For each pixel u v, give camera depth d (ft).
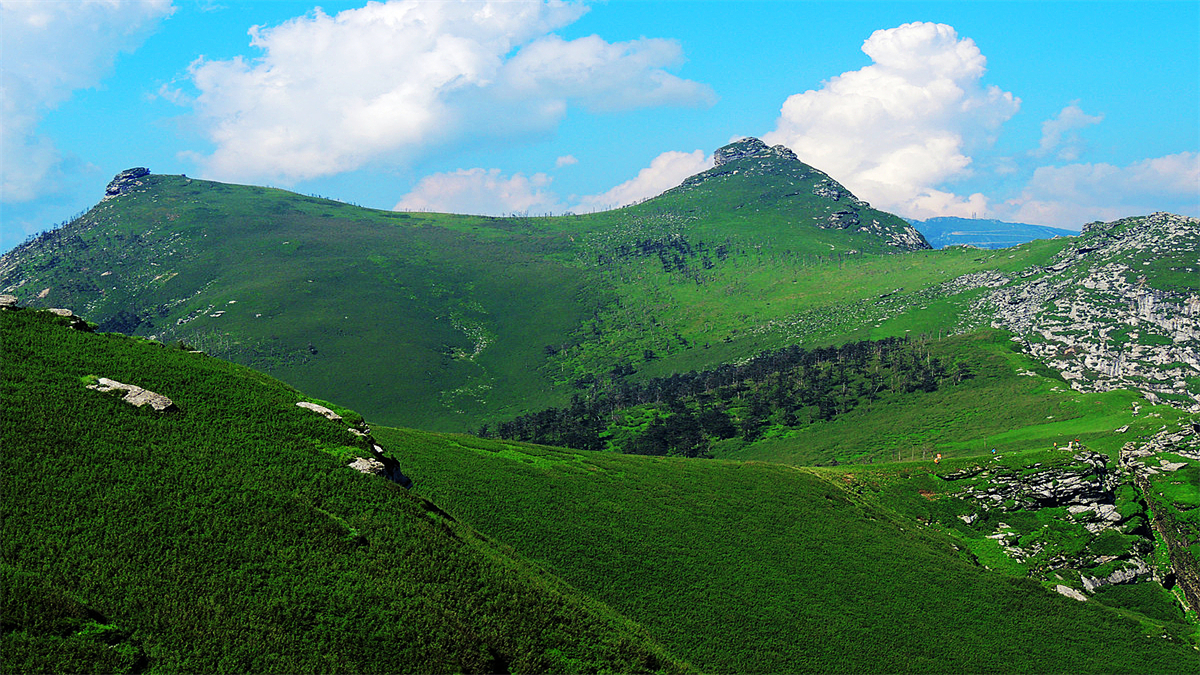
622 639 204.03
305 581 164.55
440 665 157.79
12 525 148.77
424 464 330.75
